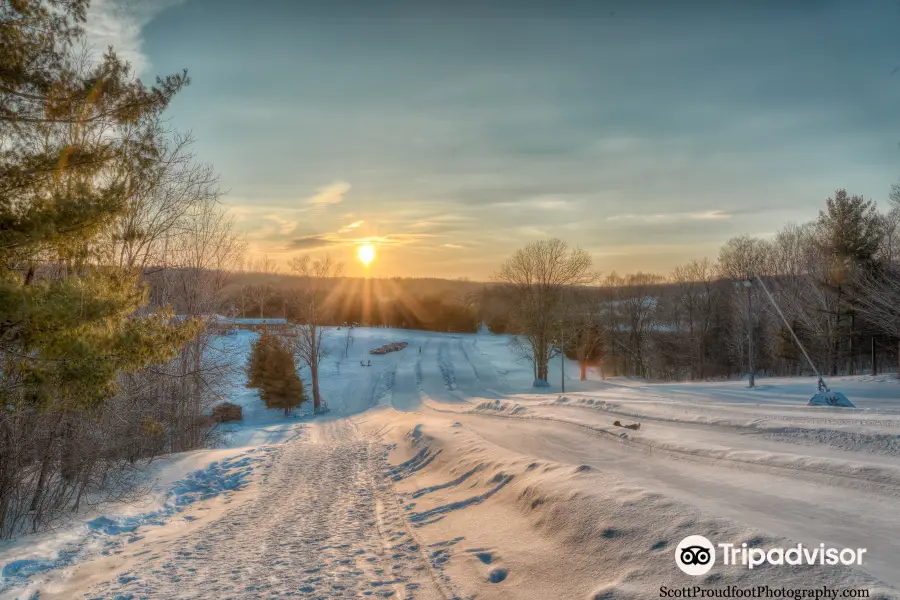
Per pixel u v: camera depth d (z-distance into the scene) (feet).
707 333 250.16
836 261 165.07
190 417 83.15
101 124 34.88
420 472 58.75
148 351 36.42
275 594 23.49
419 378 238.27
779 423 58.08
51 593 25.49
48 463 41.63
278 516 41.86
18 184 30.50
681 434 59.36
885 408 75.36
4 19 30.09
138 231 38.81
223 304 98.63
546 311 212.02
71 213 30.96
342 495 50.44
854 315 163.32
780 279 228.63
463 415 116.26
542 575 23.11
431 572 26.05
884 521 26.37
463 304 414.41
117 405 49.11
